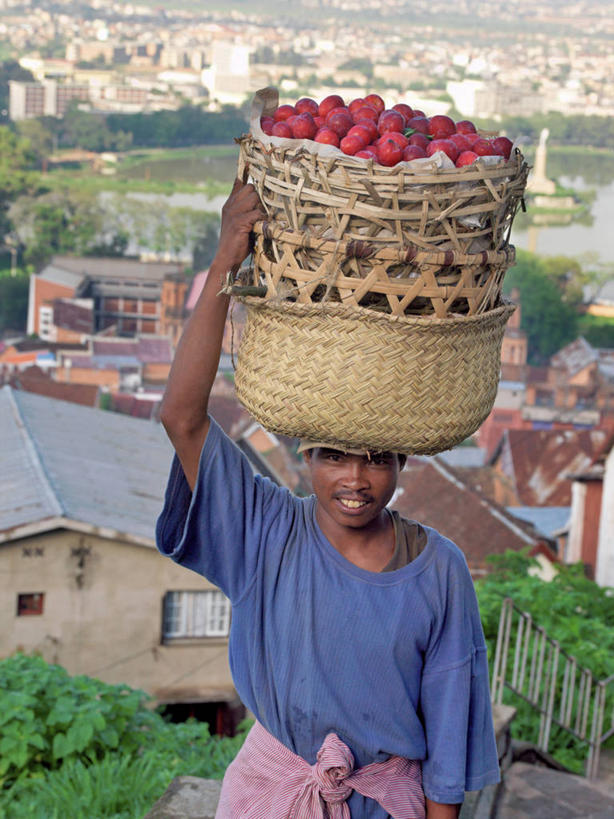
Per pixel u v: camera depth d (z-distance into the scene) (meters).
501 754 3.52
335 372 1.37
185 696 13.55
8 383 47.75
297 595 1.53
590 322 57.31
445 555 1.55
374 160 1.36
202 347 1.49
